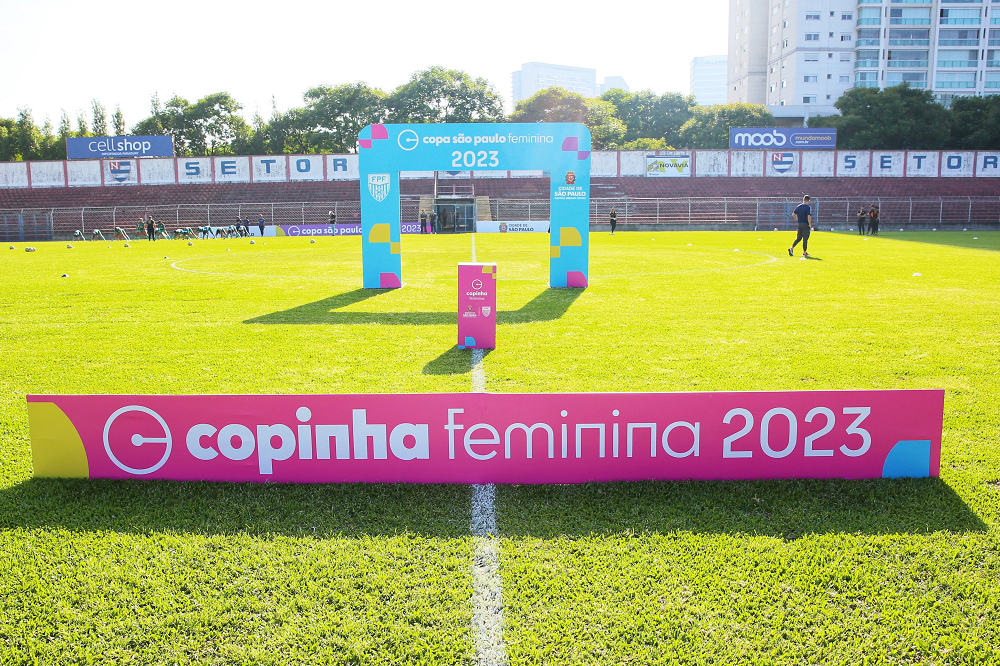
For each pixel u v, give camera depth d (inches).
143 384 259.0
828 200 2031.3
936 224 1934.1
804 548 139.0
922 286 530.9
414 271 705.0
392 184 545.0
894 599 122.2
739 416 169.6
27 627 116.6
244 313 425.4
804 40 3408.0
